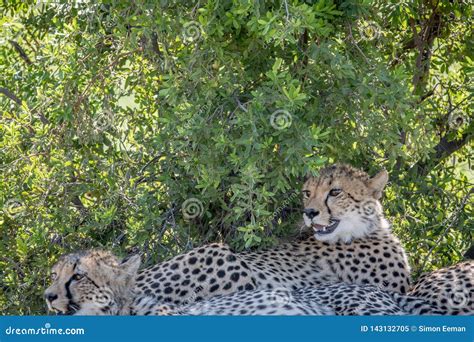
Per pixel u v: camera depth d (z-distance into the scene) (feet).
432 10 37.86
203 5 29.58
